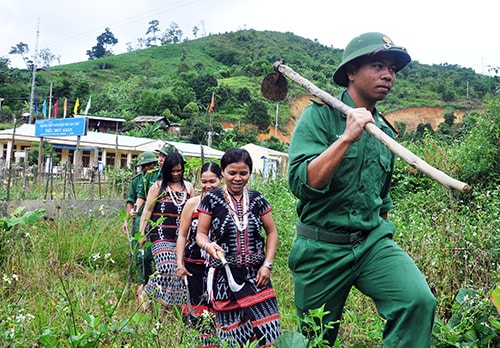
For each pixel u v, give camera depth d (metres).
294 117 72.12
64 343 2.70
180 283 4.67
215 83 71.75
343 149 2.61
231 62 119.19
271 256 3.46
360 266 2.94
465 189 2.22
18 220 4.16
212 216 3.46
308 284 3.05
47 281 4.21
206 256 3.58
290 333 2.67
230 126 62.53
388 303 2.79
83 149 30.25
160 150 6.10
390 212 7.43
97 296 3.93
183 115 60.84
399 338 2.68
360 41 2.95
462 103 81.12
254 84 84.75
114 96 69.44
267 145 55.38
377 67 2.94
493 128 8.22
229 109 68.31
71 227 6.81
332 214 2.94
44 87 74.06
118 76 98.88
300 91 78.00
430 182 8.63
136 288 5.40
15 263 4.93
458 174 8.32
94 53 140.12
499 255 4.73
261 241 3.49
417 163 2.35
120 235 6.77
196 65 108.38
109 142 29.41
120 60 120.25
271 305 3.34
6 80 71.62
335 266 2.95
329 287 3.01
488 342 3.22
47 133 17.66
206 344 3.63
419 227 5.32
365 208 2.94
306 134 2.91
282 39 144.62
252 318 3.25
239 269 3.37
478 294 3.64
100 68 114.12
